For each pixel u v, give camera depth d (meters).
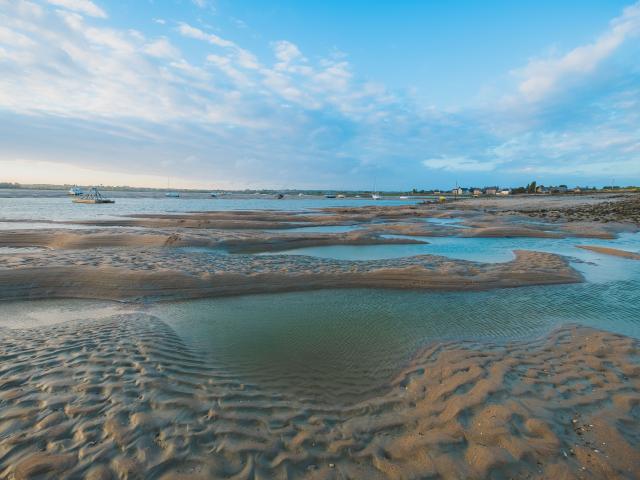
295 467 4.03
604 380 5.97
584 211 46.97
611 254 18.67
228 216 40.38
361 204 93.88
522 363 6.62
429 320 9.13
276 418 4.96
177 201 90.69
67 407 4.83
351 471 4.01
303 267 13.71
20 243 18.97
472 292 11.66
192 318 9.11
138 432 4.40
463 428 4.73
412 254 18.47
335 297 11.05
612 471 3.95
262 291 11.45
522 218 41.84
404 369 6.57
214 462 4.02
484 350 7.23
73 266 12.03
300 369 6.52
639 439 4.47
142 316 9.12
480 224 34.75
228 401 5.32
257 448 4.29
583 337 7.88
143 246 18.33
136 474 3.77
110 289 10.89
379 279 12.60
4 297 10.31
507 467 4.04
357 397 5.62
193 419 4.79
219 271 12.51
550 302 10.64
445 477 3.93
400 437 4.61
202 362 6.60
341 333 8.23
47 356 6.40
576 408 5.14
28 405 4.84
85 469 3.79
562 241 23.98
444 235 26.58
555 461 4.11
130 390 5.35
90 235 19.75
